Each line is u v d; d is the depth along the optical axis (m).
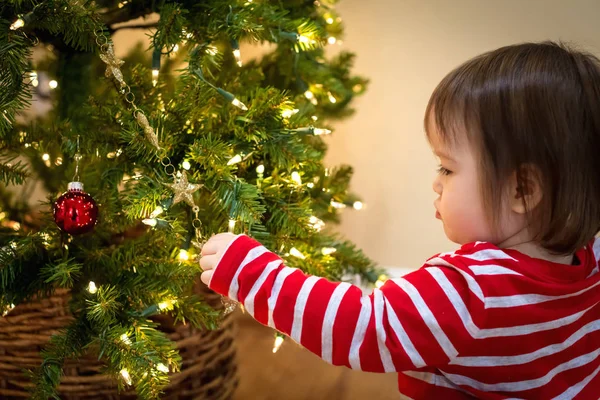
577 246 0.67
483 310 0.61
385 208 1.67
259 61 1.25
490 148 0.65
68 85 0.98
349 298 0.64
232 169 0.75
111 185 0.83
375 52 1.60
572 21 1.41
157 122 0.76
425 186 1.62
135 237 0.98
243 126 0.80
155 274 0.79
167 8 0.75
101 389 0.88
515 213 0.66
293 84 1.08
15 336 0.87
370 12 1.58
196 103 0.77
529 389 0.67
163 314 0.91
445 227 0.72
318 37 0.83
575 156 0.63
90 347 0.76
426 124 0.71
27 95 0.72
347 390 1.24
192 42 0.79
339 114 1.29
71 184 0.75
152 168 0.78
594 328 0.71
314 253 0.88
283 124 0.82
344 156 1.67
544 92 0.63
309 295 0.64
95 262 0.81
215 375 1.03
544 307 0.64
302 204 0.86
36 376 0.73
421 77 1.57
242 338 1.48
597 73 0.66
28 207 1.02
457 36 1.52
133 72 0.82
